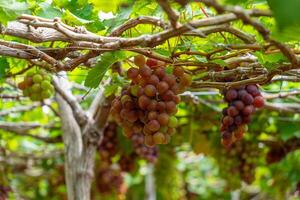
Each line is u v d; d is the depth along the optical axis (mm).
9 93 1998
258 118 2285
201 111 2283
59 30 1307
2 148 2641
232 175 2430
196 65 1383
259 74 1458
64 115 1898
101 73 1387
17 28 1307
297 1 856
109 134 2309
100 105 1863
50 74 1630
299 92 1894
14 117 2637
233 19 1095
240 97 1473
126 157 2451
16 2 1275
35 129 2586
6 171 2693
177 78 1352
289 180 2596
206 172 3600
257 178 3143
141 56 1305
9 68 1650
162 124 1319
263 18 1370
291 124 2248
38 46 1453
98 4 1342
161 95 1319
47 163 2785
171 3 1130
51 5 1479
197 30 1131
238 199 3402
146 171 3312
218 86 1455
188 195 3082
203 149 2377
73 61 1366
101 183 2553
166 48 1413
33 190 2951
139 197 3320
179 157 3215
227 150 2377
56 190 2773
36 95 1603
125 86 1449
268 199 3275
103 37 1312
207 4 998
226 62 1472
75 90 2350
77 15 1524
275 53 1313
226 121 1481
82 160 1870
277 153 2414
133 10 1378
